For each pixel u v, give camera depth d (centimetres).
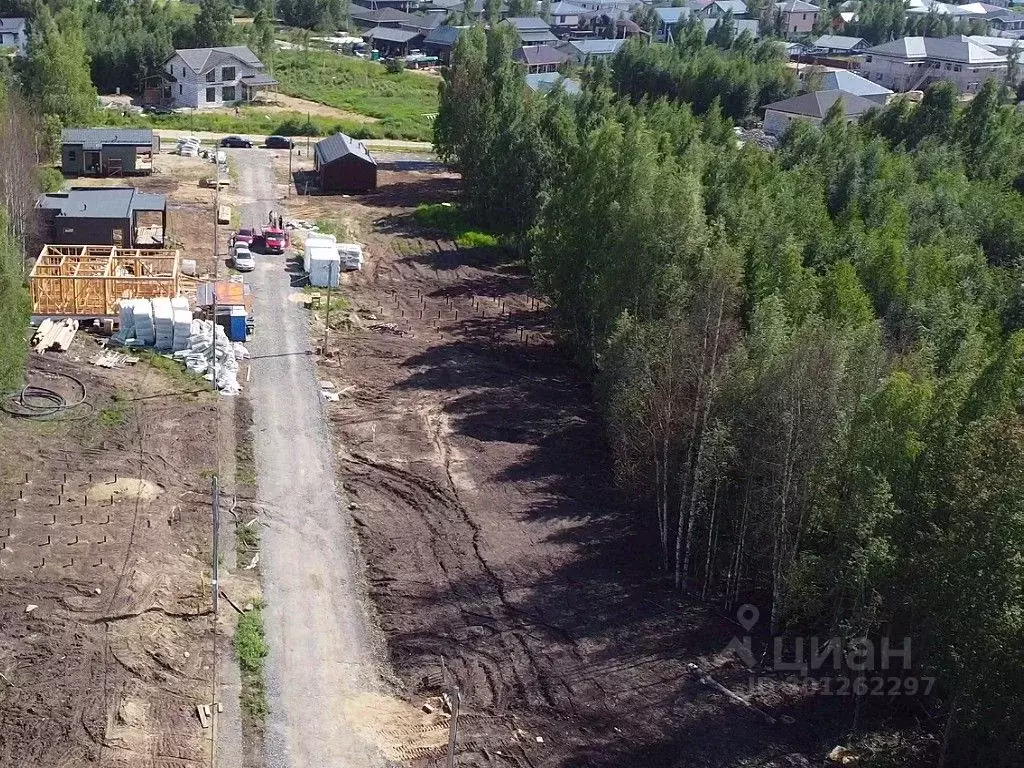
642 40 14538
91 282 5281
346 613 3456
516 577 3728
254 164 9200
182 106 11394
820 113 11544
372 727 2980
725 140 8281
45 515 3700
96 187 7812
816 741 3084
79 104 9075
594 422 5022
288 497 4059
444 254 7388
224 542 3712
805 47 19162
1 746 2709
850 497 3167
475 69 8794
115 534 3641
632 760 2956
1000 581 2603
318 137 10581
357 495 4144
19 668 2980
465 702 3119
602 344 4928
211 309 5344
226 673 3098
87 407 4491
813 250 5234
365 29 18525
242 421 4584
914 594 2975
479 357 5688
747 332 4038
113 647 3109
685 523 3869
